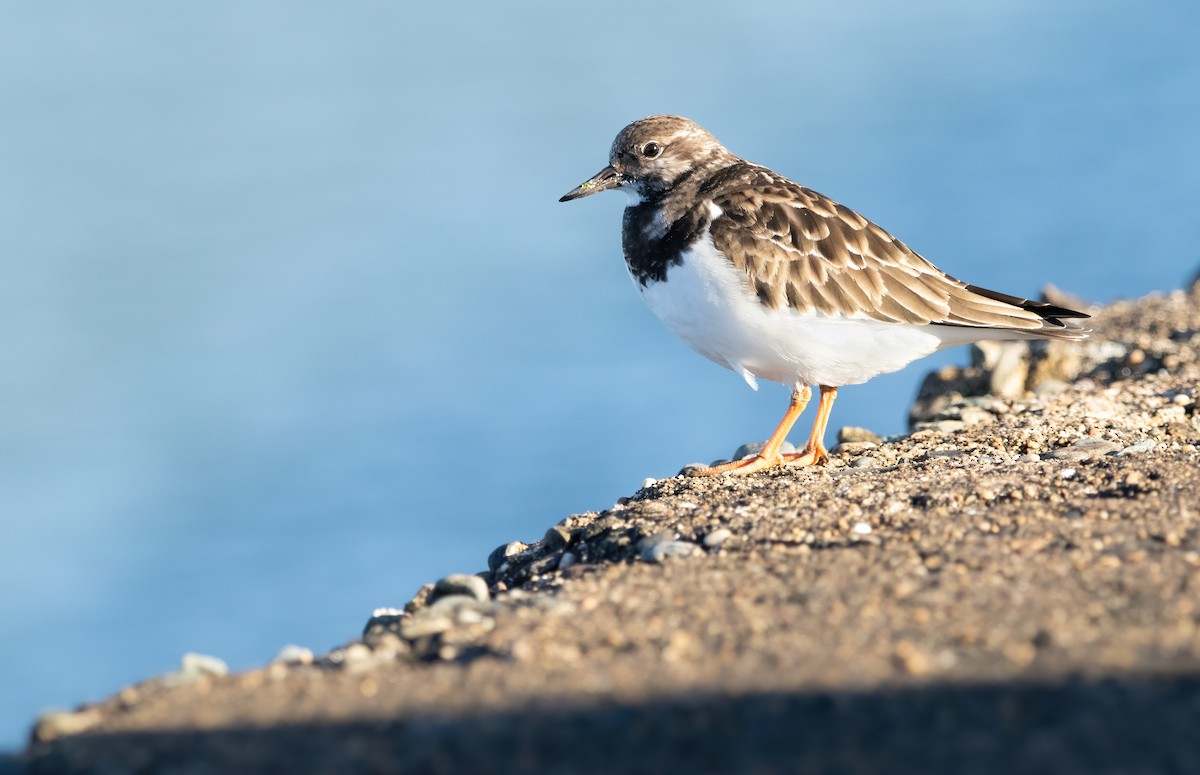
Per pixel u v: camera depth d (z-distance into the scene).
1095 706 4.34
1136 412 9.60
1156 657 4.70
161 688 5.18
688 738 4.38
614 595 5.97
